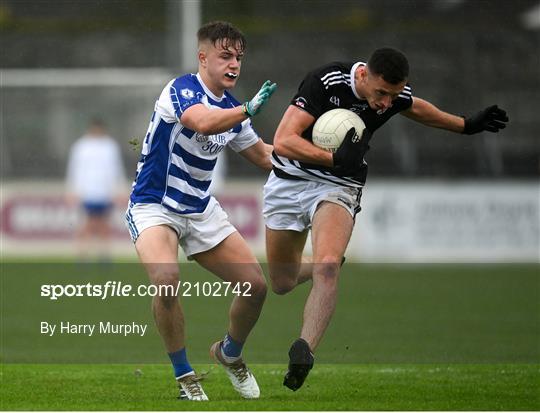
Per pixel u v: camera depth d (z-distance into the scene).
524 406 21.45
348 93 22.34
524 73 57.81
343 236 22.06
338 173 22.86
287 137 21.81
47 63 61.94
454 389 23.78
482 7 58.97
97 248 56.31
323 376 25.92
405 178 57.28
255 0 59.41
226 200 56.62
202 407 20.77
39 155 61.66
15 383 24.58
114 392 23.28
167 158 21.44
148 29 61.97
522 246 56.03
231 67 21.30
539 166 57.06
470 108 57.88
